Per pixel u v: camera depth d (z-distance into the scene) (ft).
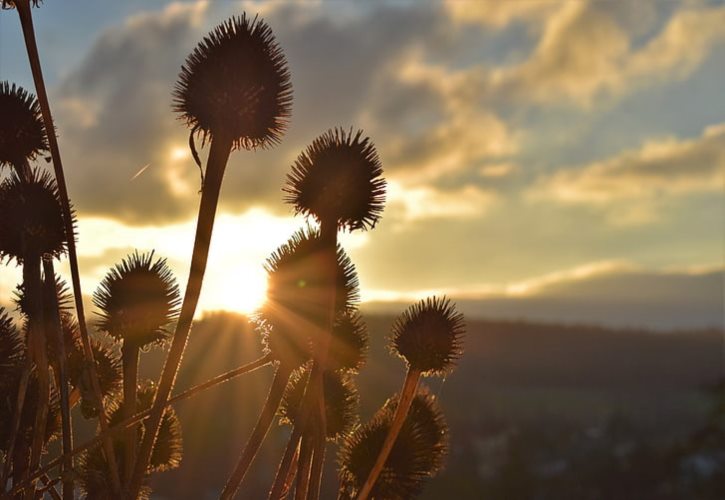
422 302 8.43
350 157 7.91
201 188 7.10
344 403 9.29
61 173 7.43
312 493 7.56
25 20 7.34
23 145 8.00
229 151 7.18
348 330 9.21
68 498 7.25
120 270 7.75
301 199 7.93
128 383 7.64
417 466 8.59
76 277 7.41
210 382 7.00
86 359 7.34
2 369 8.04
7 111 7.94
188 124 7.28
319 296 7.52
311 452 7.73
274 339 7.44
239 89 7.16
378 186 8.07
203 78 7.18
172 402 6.87
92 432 8.96
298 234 7.93
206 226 6.96
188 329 6.86
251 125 7.22
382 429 8.71
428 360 8.03
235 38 7.38
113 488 7.03
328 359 9.12
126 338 7.63
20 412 7.37
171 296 7.75
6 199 7.48
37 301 7.42
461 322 8.36
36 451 7.38
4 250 7.55
